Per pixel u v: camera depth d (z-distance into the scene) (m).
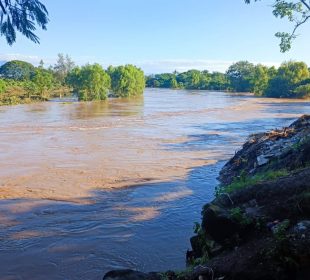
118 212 14.30
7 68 148.12
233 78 145.75
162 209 14.58
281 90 99.94
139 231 12.44
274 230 7.31
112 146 28.81
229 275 6.85
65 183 18.45
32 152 26.28
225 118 49.84
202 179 19.09
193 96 106.50
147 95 112.56
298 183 8.76
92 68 84.56
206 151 26.81
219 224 8.34
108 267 10.12
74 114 53.62
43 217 13.87
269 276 6.38
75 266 10.20
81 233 12.35
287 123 43.88
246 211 8.51
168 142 30.69
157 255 10.71
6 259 10.59
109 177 19.59
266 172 14.38
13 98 75.81
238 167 19.02
